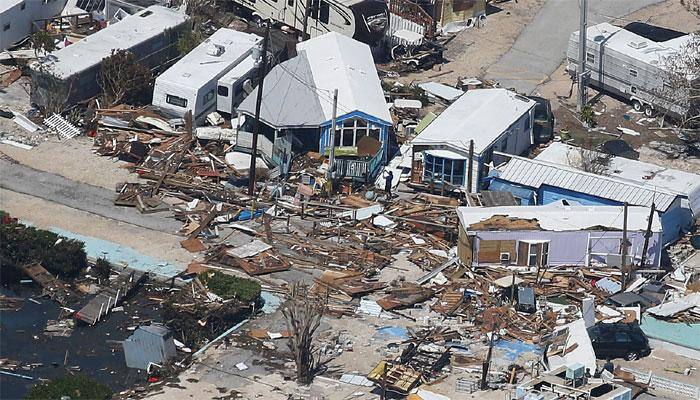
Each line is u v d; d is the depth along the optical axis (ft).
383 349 463.42
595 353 463.42
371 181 567.18
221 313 469.98
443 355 457.27
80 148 579.07
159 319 479.82
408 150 589.73
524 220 515.09
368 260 512.22
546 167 560.20
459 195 561.84
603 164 570.87
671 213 538.47
